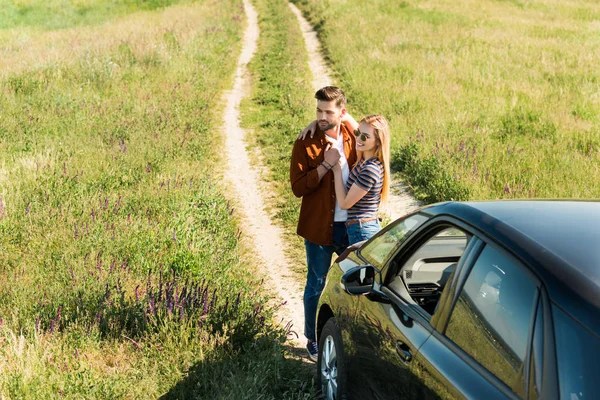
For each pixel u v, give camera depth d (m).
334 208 4.91
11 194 8.61
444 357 2.66
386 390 3.17
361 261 4.06
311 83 19.84
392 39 24.53
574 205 2.91
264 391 4.43
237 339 5.32
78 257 6.80
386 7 33.53
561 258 2.35
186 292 5.64
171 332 5.14
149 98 16.02
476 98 15.80
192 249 7.13
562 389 2.00
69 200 8.61
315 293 5.15
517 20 30.52
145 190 9.34
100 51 20.89
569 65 20.36
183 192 9.31
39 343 4.93
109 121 13.64
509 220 2.75
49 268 6.67
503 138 12.06
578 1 38.47
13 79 16.56
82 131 12.89
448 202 3.32
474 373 2.45
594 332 2.04
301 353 5.53
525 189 9.17
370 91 17.17
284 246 8.38
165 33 25.27
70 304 5.75
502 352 2.35
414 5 34.47
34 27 37.03
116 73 18.34
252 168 11.86
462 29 27.14
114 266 6.60
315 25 30.83
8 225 7.72
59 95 15.34
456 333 2.69
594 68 19.56
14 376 4.40
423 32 26.27
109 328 5.38
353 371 3.71
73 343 5.09
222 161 12.28
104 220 8.10
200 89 17.72
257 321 5.50
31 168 9.91
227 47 24.94
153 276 6.54
